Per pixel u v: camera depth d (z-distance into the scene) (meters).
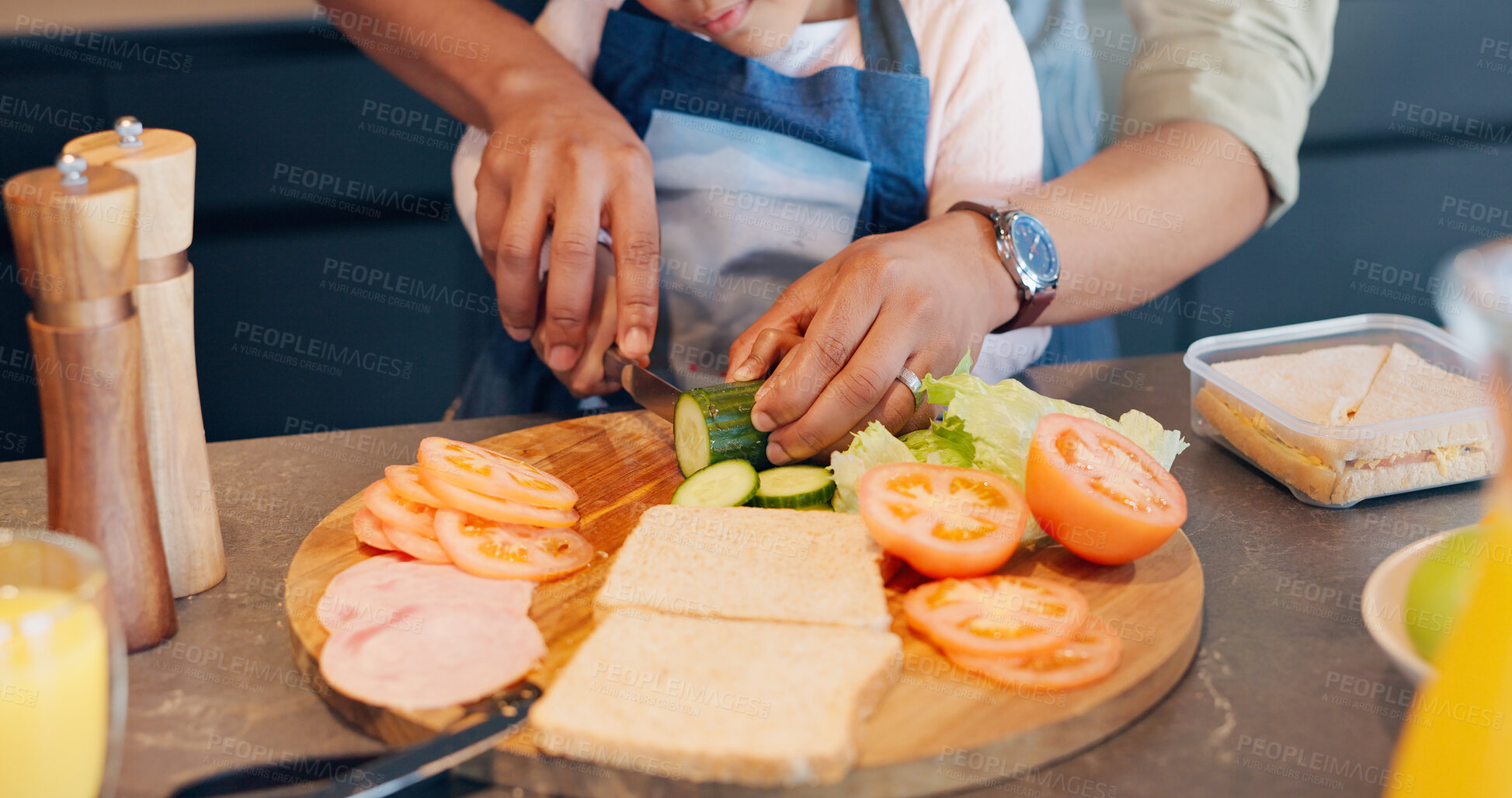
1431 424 1.37
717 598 1.06
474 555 1.16
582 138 1.73
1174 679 1.04
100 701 0.80
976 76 2.06
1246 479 1.49
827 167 2.07
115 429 0.99
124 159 0.96
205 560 1.18
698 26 1.94
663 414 1.54
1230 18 2.04
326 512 1.39
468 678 0.97
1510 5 3.45
